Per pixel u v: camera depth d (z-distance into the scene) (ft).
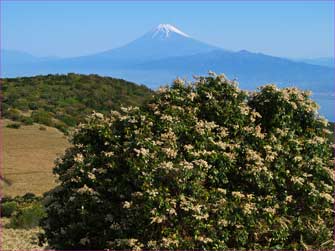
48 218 48.21
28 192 134.62
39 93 292.20
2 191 134.72
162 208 39.58
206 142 42.68
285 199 43.04
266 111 46.21
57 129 238.48
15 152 188.24
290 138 44.93
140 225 40.45
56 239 45.78
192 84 47.03
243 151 43.24
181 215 40.24
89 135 46.01
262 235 42.47
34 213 92.43
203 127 43.01
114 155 43.39
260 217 42.06
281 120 45.68
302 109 46.42
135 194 40.09
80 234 44.04
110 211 42.68
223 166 41.96
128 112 45.73
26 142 205.57
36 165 172.45
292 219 43.62
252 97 47.29
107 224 42.93
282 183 43.09
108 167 43.47
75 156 45.47
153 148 41.70
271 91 46.03
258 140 43.91
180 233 40.34
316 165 44.34
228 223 40.75
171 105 45.11
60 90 302.86
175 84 47.01
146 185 39.99
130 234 41.24
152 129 43.88
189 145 42.04
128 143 42.57
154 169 40.40
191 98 45.44
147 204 39.55
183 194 40.37
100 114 47.24
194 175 40.63
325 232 43.93
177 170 40.01
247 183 43.16
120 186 42.16
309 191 43.45
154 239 40.50
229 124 44.50
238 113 44.73
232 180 43.27
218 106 44.88
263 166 42.39
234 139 44.11
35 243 75.51
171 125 43.27
